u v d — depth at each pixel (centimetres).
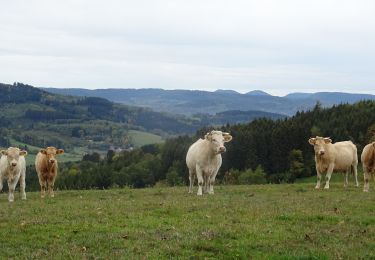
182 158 9631
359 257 1173
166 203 2011
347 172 3016
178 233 1377
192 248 1232
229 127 10838
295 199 2175
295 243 1301
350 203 2003
